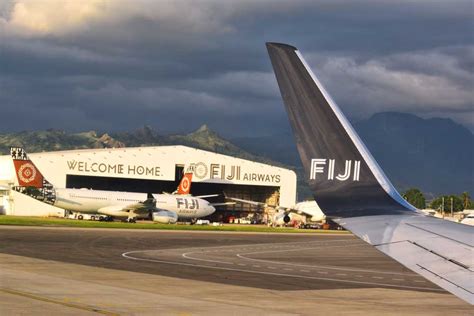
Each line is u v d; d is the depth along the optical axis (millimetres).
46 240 87000
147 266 57344
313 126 14516
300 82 14672
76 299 33375
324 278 52031
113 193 157875
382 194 14266
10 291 35594
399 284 48375
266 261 68875
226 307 32438
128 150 187125
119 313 29125
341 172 14344
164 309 30922
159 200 161875
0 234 95250
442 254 12000
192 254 74812
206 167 196500
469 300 10586
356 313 31953
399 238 12617
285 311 31875
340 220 13492
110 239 95312
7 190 172000
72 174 179000
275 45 14891
